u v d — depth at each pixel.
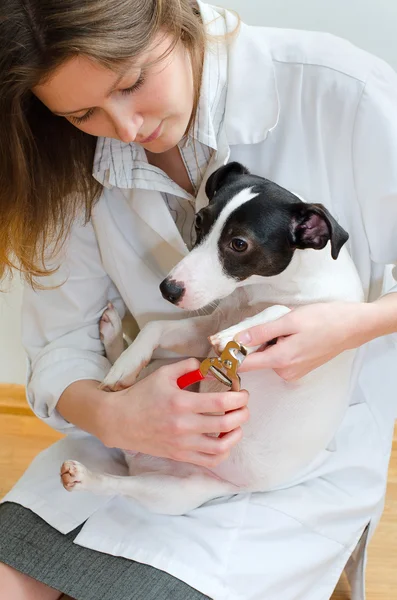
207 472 1.28
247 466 1.26
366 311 1.16
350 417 1.43
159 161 1.28
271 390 1.23
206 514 1.25
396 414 1.49
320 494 1.32
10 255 1.46
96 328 1.43
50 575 1.22
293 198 1.12
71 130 1.21
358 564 1.44
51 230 1.30
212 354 1.29
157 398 1.15
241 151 1.26
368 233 1.28
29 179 1.19
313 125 1.23
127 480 1.22
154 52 0.99
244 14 1.66
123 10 0.95
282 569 1.22
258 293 1.22
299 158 1.25
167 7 1.00
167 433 1.14
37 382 1.35
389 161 1.20
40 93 1.03
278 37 1.24
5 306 1.95
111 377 1.26
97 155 1.22
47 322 1.40
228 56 1.19
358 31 1.63
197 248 1.14
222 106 1.21
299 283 1.18
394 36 1.62
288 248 1.13
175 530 1.23
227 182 1.16
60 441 1.42
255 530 1.24
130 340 1.58
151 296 1.36
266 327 1.07
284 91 1.22
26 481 1.35
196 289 1.11
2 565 1.26
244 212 1.10
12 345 2.03
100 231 1.32
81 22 0.93
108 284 1.44
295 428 1.25
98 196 1.28
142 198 1.24
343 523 1.33
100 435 1.23
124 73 0.97
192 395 1.12
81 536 1.25
